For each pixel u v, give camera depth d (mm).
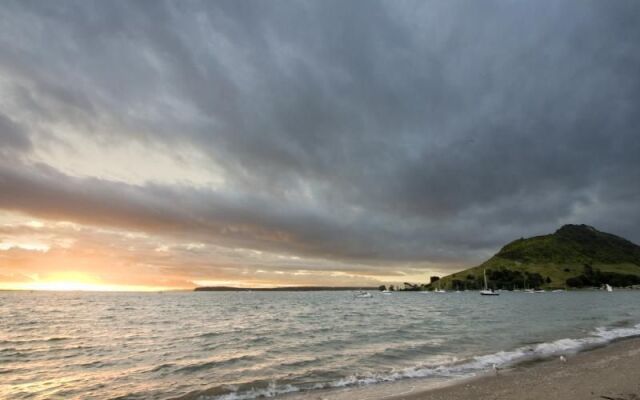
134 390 20578
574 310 86375
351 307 121875
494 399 17203
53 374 25375
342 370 24594
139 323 63500
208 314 86562
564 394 17594
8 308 109188
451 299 198625
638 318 61562
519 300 162250
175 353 32375
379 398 17922
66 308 112125
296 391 19500
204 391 19750
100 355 32438
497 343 35375
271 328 52281
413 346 34062
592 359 26297
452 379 21422
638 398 16625
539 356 27891
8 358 31609
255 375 23438
